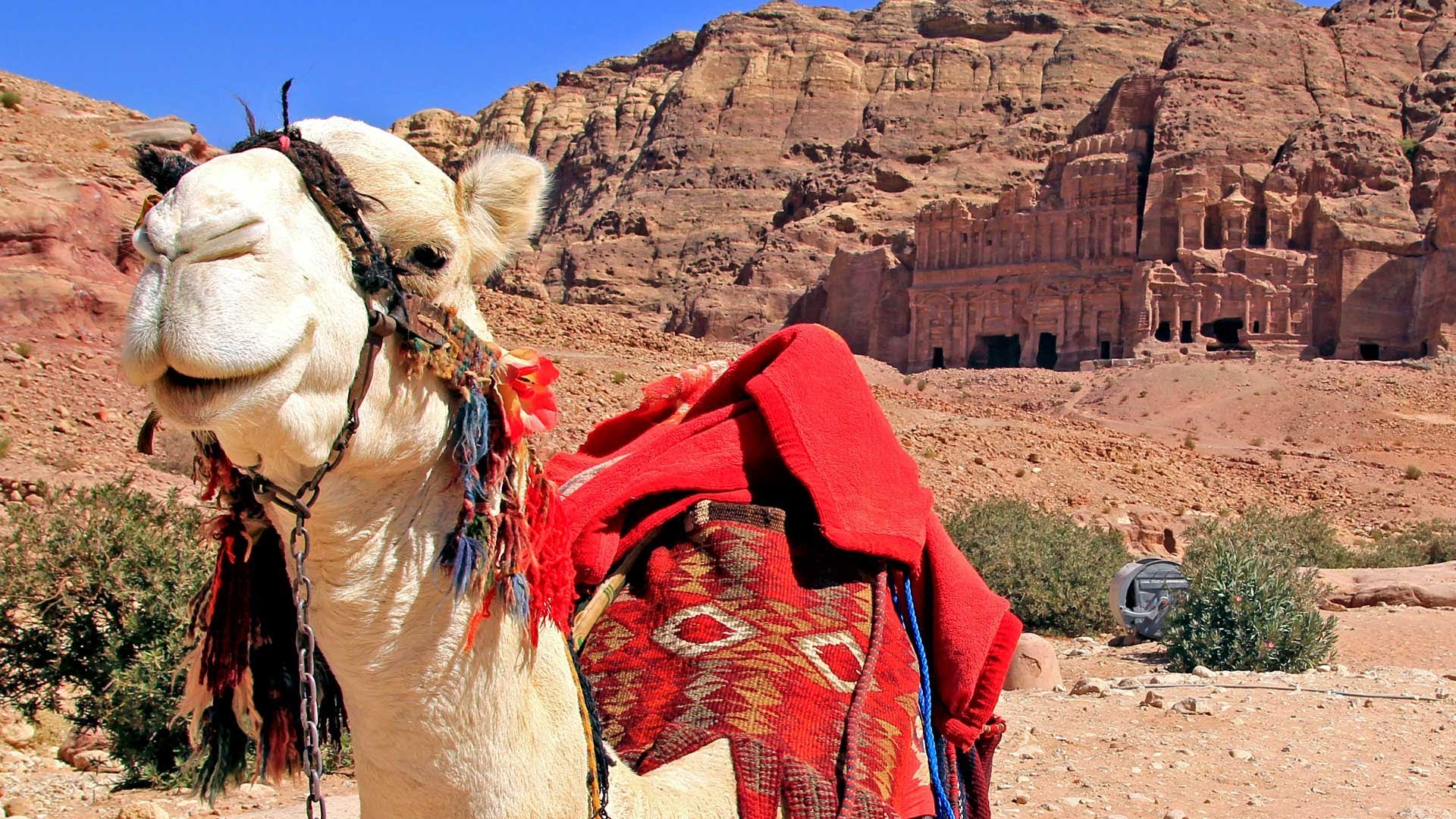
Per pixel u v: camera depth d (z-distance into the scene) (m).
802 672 2.98
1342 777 8.57
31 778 8.09
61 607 9.09
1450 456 72.62
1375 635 17.20
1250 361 99.50
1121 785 8.37
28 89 39.72
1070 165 118.75
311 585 2.19
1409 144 120.88
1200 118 119.88
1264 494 52.31
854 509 3.38
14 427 21.77
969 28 192.75
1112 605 18.02
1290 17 145.25
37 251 28.52
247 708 2.39
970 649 3.51
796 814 2.72
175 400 1.89
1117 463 49.84
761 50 198.50
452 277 2.24
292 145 2.06
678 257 173.12
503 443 2.26
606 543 3.32
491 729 2.29
